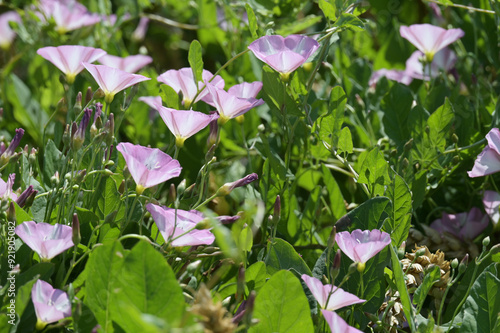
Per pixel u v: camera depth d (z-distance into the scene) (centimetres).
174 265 55
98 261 49
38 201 56
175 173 52
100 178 55
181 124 55
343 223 55
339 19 59
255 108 67
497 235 63
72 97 66
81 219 54
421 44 66
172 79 58
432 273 53
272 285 50
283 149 67
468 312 53
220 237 47
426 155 62
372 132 66
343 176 67
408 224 56
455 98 66
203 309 46
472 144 63
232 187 54
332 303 51
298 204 65
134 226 54
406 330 56
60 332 51
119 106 63
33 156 56
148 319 45
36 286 49
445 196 66
